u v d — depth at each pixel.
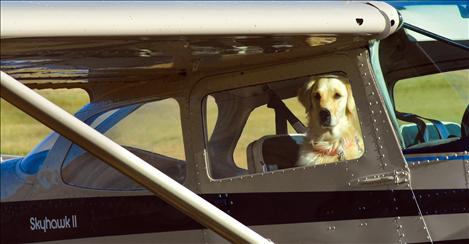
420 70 9.38
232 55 9.38
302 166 9.55
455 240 8.88
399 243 9.09
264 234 9.69
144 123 10.40
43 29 7.61
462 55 9.34
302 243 9.53
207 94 10.12
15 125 36.81
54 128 7.17
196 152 10.13
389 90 9.34
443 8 9.55
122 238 10.34
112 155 7.25
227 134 10.00
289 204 9.58
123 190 10.35
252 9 8.46
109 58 9.20
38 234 10.88
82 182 10.62
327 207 9.39
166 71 10.06
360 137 9.30
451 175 8.93
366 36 8.88
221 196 9.94
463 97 9.22
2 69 9.65
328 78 9.46
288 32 8.47
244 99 9.91
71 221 10.66
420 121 9.23
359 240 9.27
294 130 9.63
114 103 10.66
